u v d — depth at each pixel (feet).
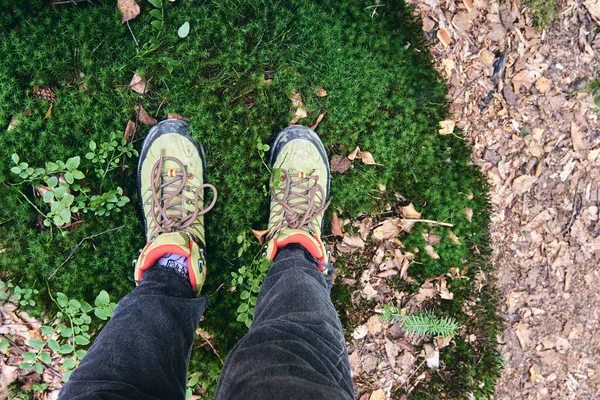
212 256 2.60
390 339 2.81
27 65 2.37
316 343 1.73
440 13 2.81
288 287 2.02
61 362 2.47
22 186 2.41
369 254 2.78
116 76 2.45
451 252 2.84
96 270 2.48
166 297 2.00
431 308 2.86
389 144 2.72
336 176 2.72
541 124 3.00
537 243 3.03
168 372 1.80
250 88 2.56
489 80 2.91
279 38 2.59
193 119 2.51
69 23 2.41
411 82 2.76
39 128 2.40
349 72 2.65
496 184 2.94
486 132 2.91
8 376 2.42
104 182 2.47
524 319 3.02
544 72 2.98
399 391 2.81
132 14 2.45
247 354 1.63
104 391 1.59
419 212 2.80
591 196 3.11
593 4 3.00
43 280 2.45
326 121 2.67
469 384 2.88
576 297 3.11
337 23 2.63
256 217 2.62
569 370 3.11
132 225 2.51
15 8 2.37
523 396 3.02
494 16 2.89
